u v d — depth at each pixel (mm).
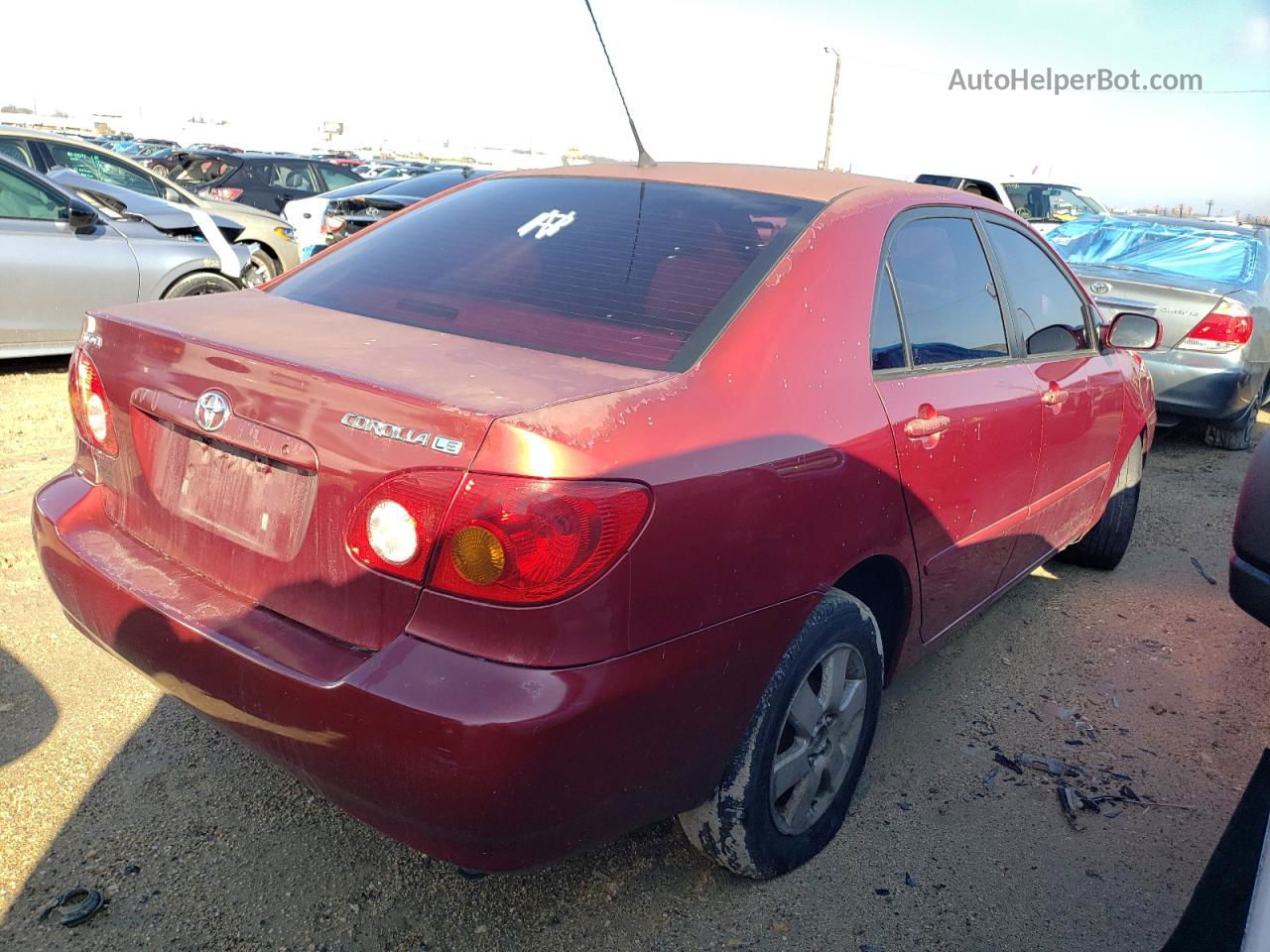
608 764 1843
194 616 2012
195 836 2465
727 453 1985
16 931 2123
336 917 2250
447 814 1747
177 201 9156
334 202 9422
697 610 1937
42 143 8500
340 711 1779
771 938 2289
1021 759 3098
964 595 3104
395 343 2125
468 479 1700
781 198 2652
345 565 1848
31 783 2590
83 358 2412
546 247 2551
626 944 2242
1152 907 2482
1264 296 7176
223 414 2020
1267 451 2361
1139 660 3838
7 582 3686
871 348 2510
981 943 2322
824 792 2566
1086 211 15148
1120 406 4047
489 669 1723
